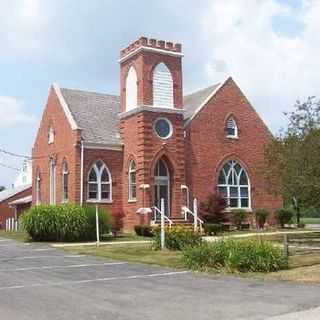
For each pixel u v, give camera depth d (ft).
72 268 66.28
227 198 143.33
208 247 64.28
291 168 86.89
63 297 45.39
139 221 128.88
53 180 147.74
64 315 38.32
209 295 45.44
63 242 109.19
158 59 135.13
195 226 99.09
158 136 132.77
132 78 136.98
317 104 90.68
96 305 41.81
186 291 47.70
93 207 117.08
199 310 39.37
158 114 133.39
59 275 59.67
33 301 43.75
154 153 131.54
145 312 39.06
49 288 50.37
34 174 161.79
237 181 146.00
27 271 63.62
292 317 36.17
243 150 147.23
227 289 48.47
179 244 85.25
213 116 143.64
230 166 145.28
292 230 134.31
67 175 138.00
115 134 141.08
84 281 54.70
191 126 139.54
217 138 143.33
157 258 74.54
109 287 50.55
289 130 91.61
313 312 37.45
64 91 148.56
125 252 84.28
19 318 37.45
